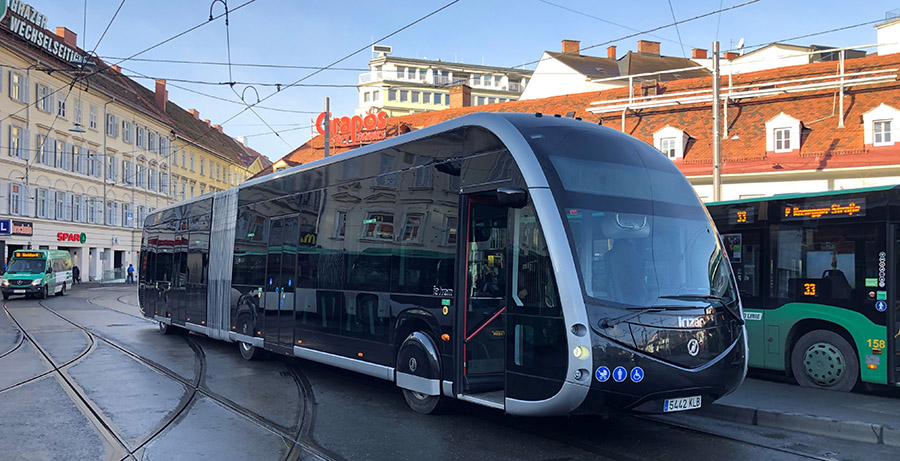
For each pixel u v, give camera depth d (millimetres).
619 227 6934
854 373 9539
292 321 11523
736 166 29516
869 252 9469
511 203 6938
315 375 11742
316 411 8805
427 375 8094
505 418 8383
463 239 7867
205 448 7008
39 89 46062
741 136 30688
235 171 88000
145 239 21078
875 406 8312
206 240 15938
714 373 6668
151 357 13844
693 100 32531
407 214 8820
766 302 10617
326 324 10445
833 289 9820
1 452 6812
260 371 12164
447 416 8477
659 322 6559
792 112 30625
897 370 9125
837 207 9891
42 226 46656
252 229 13547
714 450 6863
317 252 10922
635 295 6652
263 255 12922
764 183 29047
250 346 13336
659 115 33750
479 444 7156
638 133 33250
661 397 6488
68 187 50031
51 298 36469
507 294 7203
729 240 11273
